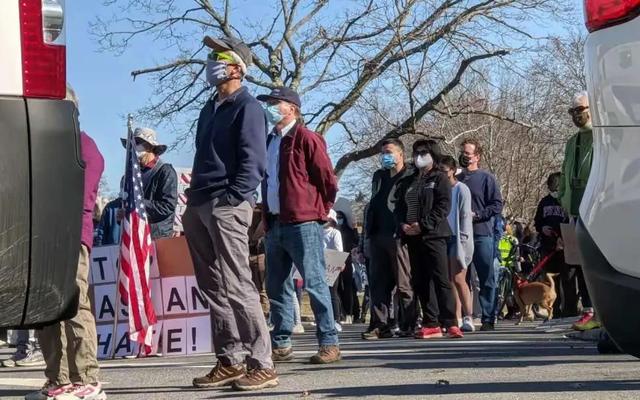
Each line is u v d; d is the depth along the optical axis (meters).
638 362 6.74
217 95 6.25
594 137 3.98
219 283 6.27
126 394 6.11
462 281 11.41
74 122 4.06
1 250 3.86
